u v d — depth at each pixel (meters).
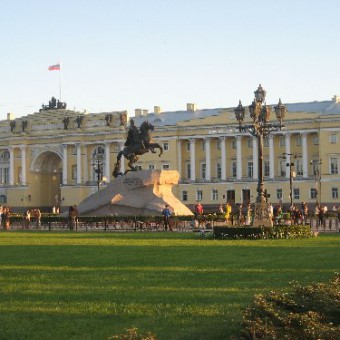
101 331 13.56
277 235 44.16
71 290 19.00
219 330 13.33
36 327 13.99
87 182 142.62
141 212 62.78
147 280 21.17
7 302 16.97
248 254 31.16
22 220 72.81
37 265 26.17
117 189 64.19
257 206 46.94
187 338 12.76
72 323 14.37
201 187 133.00
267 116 47.56
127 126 137.88
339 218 61.97
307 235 45.72
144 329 13.64
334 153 121.12
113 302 16.89
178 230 58.81
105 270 24.20
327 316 12.80
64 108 153.12
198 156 134.75
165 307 16.12
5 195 150.62
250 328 11.61
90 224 62.91
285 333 11.45
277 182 125.88
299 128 124.25
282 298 13.40
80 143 143.00
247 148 130.88
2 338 13.04
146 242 41.12
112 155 140.50
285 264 26.20
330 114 121.56
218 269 24.38
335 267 25.08
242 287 19.52
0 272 23.64
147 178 63.31
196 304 16.52
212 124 131.88
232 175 132.00
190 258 29.00
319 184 121.75
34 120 149.00
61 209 144.12
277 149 128.38
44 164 150.75
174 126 134.75
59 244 39.56
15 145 149.50
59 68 133.38
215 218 64.06
